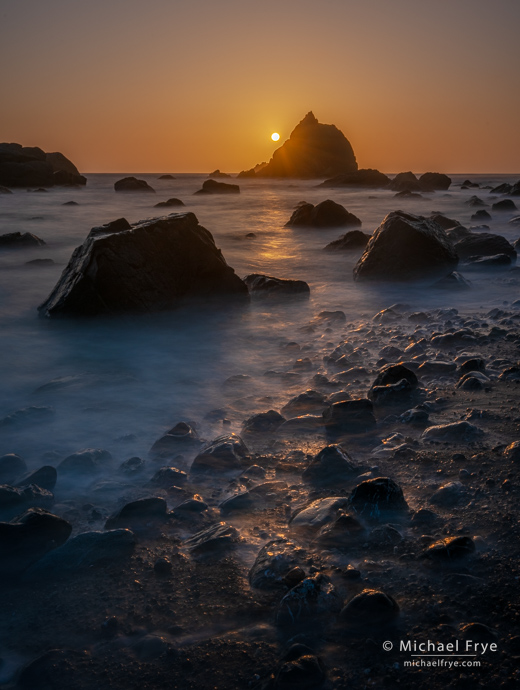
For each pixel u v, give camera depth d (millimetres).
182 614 2488
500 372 5539
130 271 8820
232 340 7719
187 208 36469
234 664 2193
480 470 3582
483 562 2676
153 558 2908
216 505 3430
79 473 3916
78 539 2945
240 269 13953
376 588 2545
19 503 3373
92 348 7453
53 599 2629
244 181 122812
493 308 9062
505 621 2305
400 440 4129
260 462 3977
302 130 141125
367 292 10914
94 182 92000
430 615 2363
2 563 2822
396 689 2033
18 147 62812
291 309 9625
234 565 2822
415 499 3314
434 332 7207
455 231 15828
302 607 2408
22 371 6527
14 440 4547
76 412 5121
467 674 2068
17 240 17375
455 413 4566
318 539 2932
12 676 2209
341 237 17125
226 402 5328
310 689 2047
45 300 9523
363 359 6387
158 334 8148
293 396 5367
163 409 5188
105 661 2246
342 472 3676
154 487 3691
